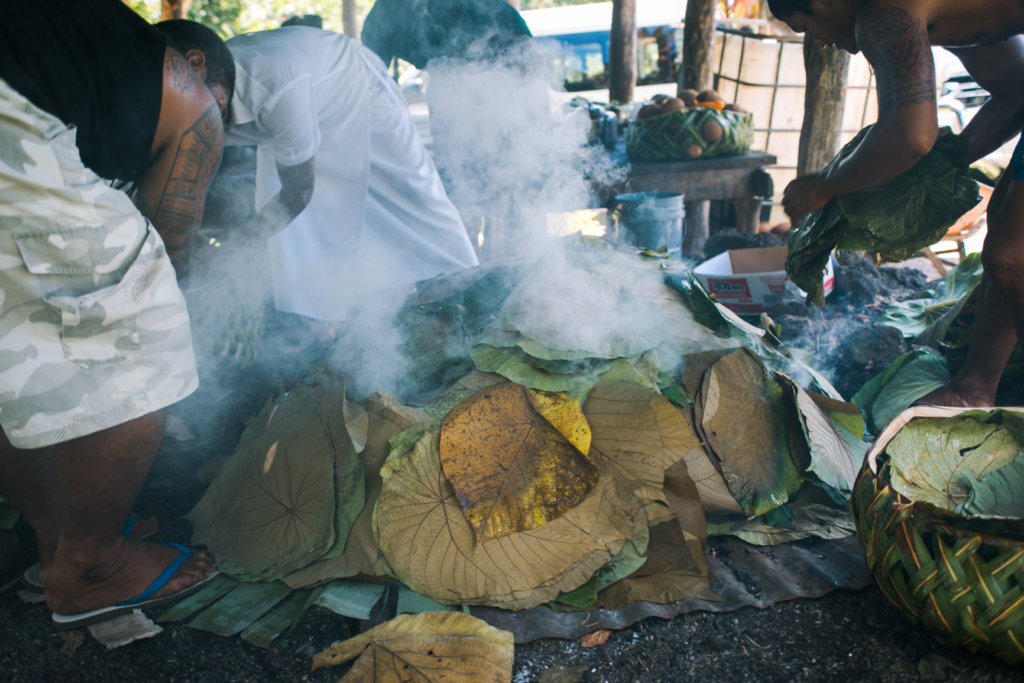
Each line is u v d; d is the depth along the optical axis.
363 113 2.37
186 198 1.47
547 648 1.38
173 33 1.65
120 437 1.32
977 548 1.21
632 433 1.58
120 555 1.47
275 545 1.58
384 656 1.32
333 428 1.63
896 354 2.50
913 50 1.53
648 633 1.41
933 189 1.76
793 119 4.88
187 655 1.41
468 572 1.44
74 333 1.23
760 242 3.75
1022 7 1.59
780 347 2.07
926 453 1.53
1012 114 1.89
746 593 1.49
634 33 5.40
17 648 1.45
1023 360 2.23
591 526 1.47
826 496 1.74
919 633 1.36
